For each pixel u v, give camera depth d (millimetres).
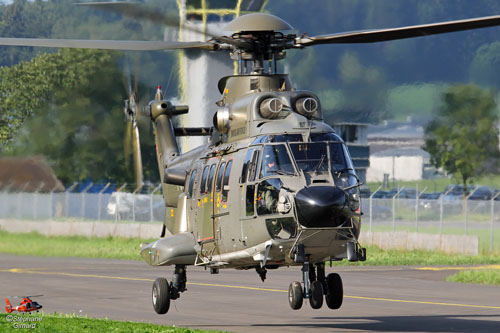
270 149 45250
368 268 104250
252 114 47188
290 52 166000
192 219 52688
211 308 63844
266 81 49094
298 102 47344
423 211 151000
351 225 43438
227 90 50938
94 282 87438
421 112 198750
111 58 163750
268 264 47875
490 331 50312
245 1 153250
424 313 60406
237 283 85750
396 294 74188
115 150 167125
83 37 156125
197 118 150250
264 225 44031
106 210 166000
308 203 42125
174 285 56562
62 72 166375
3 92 167500
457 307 64188
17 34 196250
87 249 137625
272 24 46188
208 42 48812
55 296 73312
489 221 160125
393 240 127938
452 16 196125
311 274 49312
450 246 122188
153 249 53625
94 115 167125
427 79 188625
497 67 196875
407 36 42562
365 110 170125
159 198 163625
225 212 47375
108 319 53750
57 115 166875
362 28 192500
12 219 160875
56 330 45500
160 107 62594
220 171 49125
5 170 163250
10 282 87312
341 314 59938
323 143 45500
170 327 47375
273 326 52969
